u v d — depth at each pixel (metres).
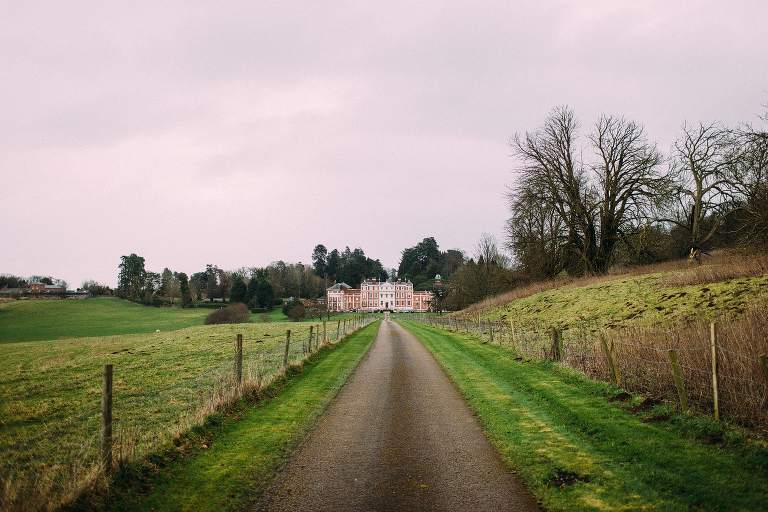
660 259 51.69
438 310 115.06
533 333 29.25
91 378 21.75
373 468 8.28
